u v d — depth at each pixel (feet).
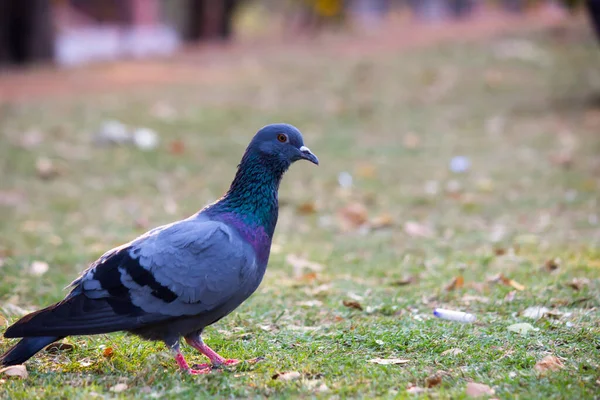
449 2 182.80
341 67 88.02
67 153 51.75
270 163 20.67
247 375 19.45
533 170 47.37
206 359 21.29
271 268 31.37
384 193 44.11
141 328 19.38
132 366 20.34
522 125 60.13
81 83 80.79
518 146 53.67
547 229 36.11
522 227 36.83
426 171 48.57
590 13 58.85
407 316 24.50
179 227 19.48
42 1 101.04
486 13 183.52
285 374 19.12
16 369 19.35
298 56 98.68
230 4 133.59
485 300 25.75
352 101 70.33
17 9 99.66
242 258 19.48
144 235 19.65
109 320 18.53
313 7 138.41
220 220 20.11
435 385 18.53
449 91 74.28
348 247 34.42
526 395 17.60
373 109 66.90
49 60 102.83
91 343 22.38
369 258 32.60
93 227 38.40
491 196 42.63
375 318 24.16
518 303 25.23
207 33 132.16
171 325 19.47
